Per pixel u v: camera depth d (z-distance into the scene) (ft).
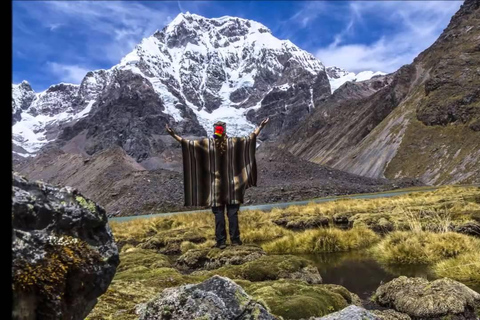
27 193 7.11
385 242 37.55
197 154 35.17
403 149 609.42
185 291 11.56
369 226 55.21
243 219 83.76
